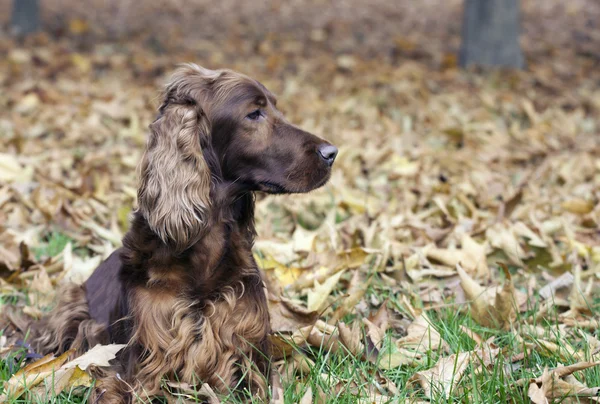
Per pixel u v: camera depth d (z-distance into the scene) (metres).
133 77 11.10
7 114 8.49
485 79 11.10
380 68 11.77
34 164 6.43
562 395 2.84
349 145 6.98
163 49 13.63
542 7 20.92
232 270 3.15
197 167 3.05
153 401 3.05
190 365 3.02
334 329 3.42
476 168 6.92
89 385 2.99
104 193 5.87
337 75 11.22
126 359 3.10
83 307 3.54
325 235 5.04
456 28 17.56
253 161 3.24
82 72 11.01
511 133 8.27
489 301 3.70
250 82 3.28
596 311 3.81
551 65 12.39
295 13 19.78
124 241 3.20
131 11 19.17
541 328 3.51
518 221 5.26
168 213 3.01
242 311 3.13
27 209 5.53
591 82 11.25
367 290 4.10
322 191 5.93
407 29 17.25
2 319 3.80
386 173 6.67
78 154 6.96
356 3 21.70
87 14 18.30
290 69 12.06
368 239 4.71
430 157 7.16
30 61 11.63
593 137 8.28
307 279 4.11
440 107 9.33
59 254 4.52
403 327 3.75
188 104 3.17
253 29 16.72
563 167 6.66
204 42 14.40
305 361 3.26
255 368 3.11
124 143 7.57
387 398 2.96
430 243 4.60
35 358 3.43
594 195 6.06
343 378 3.11
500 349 3.15
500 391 2.86
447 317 3.65
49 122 8.18
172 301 3.06
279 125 3.29
